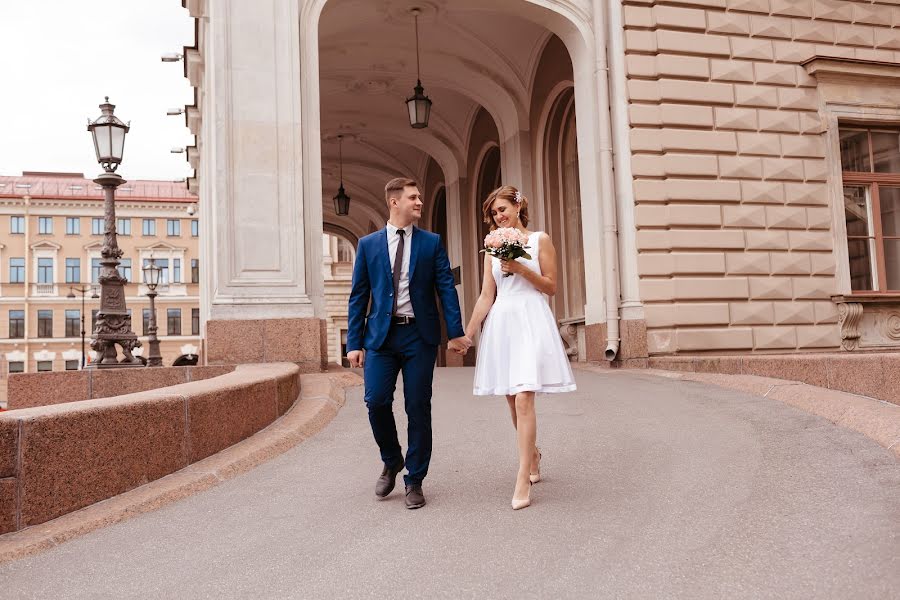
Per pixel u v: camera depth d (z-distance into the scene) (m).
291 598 2.97
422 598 2.89
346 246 38.47
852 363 6.65
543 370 4.20
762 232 12.30
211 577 3.27
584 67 12.41
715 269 12.01
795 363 7.64
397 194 4.41
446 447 5.69
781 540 3.32
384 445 4.43
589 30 12.38
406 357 4.32
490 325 4.35
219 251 10.03
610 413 6.83
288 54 10.58
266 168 10.31
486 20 14.66
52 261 59.59
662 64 12.16
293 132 10.45
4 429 3.88
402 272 4.37
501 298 4.38
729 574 2.97
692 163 12.11
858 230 13.10
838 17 13.11
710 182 12.13
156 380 8.77
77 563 3.53
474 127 19.30
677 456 5.06
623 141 12.02
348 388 8.67
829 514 3.63
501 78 15.91
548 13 12.39
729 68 12.46
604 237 11.91
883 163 13.52
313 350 9.95
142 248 60.41
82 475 4.27
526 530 3.66
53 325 59.16
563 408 7.21
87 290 59.81
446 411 7.25
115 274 11.73
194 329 60.75
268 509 4.30
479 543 3.51
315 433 6.33
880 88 13.21
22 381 8.54
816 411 6.11
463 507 4.13
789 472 4.47
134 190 62.78
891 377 6.09
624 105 12.09
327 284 36.53
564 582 2.98
